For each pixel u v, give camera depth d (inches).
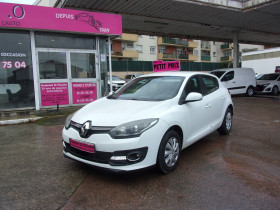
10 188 129.3
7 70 316.5
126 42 1619.1
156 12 521.0
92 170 151.6
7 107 319.6
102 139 126.6
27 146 197.9
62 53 346.0
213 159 169.8
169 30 730.8
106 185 132.6
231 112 240.8
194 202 115.6
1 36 310.0
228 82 571.8
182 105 159.6
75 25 332.5
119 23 366.6
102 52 378.9
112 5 464.8
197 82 192.2
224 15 560.1
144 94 173.0
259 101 508.7
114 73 1289.4
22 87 326.3
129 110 142.2
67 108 345.4
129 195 122.3
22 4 298.8
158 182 135.4
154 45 1761.8
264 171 149.6
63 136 149.1
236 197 119.7
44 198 119.6
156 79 189.0
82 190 127.3
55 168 154.8
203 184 133.0
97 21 348.2
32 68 328.2
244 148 193.3
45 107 339.6
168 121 140.4
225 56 2160.4
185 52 1964.8
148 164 130.5
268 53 1299.2
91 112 148.3
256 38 909.8
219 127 218.7
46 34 333.7
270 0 478.0
